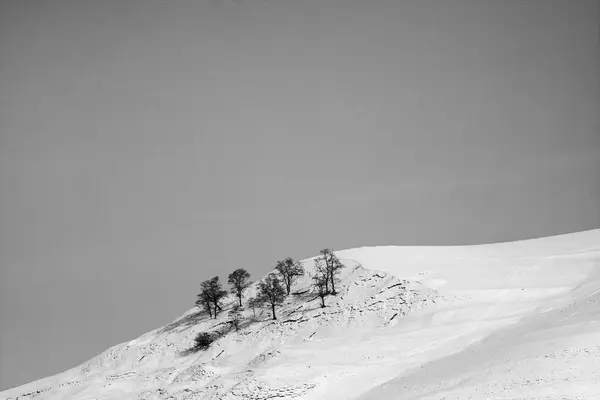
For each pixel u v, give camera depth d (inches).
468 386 1867.6
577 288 2940.5
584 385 1614.2
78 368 4175.7
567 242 4165.8
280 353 2874.0
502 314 2819.9
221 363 3319.4
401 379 2224.4
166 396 2731.3
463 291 3221.0
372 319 3260.3
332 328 3321.9
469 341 2532.0
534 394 1626.5
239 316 4052.7
